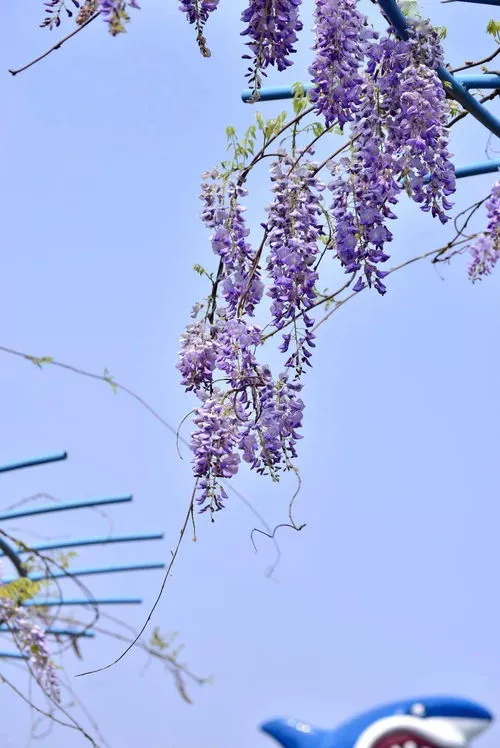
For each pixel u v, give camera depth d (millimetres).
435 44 4168
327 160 4273
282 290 4301
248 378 4375
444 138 4188
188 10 3916
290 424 4367
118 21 3326
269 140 4375
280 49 3967
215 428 4352
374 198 4195
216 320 4469
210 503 4355
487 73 4906
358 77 4102
